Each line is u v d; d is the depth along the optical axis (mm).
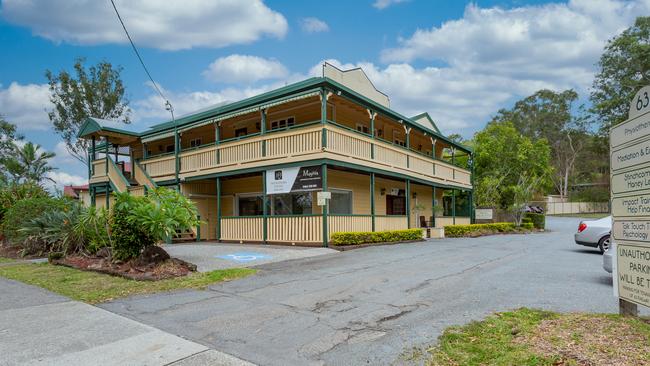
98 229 10562
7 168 28328
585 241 12250
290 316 5453
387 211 20656
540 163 33000
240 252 12047
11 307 6047
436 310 5598
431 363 3777
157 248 9125
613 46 39531
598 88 42656
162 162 18953
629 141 4648
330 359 3998
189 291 7016
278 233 14250
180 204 9695
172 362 3971
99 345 4426
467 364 3697
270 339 4598
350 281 7633
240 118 18234
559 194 59656
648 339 3959
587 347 3838
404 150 18656
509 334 4387
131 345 4430
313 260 10406
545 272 8562
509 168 32688
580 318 4809
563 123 57156
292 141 14039
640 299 4477
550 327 4512
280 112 17438
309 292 6781
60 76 28984
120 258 9039
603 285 7113
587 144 54625
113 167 18812
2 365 3881
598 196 53000
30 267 9984
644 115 4398
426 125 24016
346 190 17172
